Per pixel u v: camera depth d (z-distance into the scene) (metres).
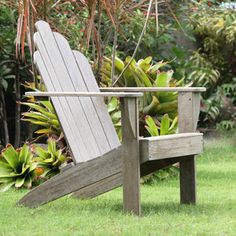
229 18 14.11
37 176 7.82
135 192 5.74
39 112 8.73
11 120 11.82
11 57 10.75
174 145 5.88
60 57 6.54
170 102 8.60
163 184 8.20
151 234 4.99
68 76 6.50
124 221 5.51
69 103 6.34
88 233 5.06
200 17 13.95
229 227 5.32
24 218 5.73
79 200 6.61
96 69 8.79
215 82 14.03
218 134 13.39
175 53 13.27
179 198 6.93
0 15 10.45
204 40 14.46
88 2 7.96
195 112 6.35
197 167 9.56
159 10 12.20
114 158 5.88
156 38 12.45
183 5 12.71
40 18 8.34
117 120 8.28
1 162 7.81
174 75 13.20
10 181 7.77
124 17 9.16
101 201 6.71
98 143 6.38
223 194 7.19
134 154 5.70
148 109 8.59
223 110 13.92
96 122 6.49
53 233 5.09
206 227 5.31
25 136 11.61
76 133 6.23
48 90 6.19
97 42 8.50
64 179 6.10
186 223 5.46
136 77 8.58
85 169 6.00
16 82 10.78
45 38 6.51
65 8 9.70
